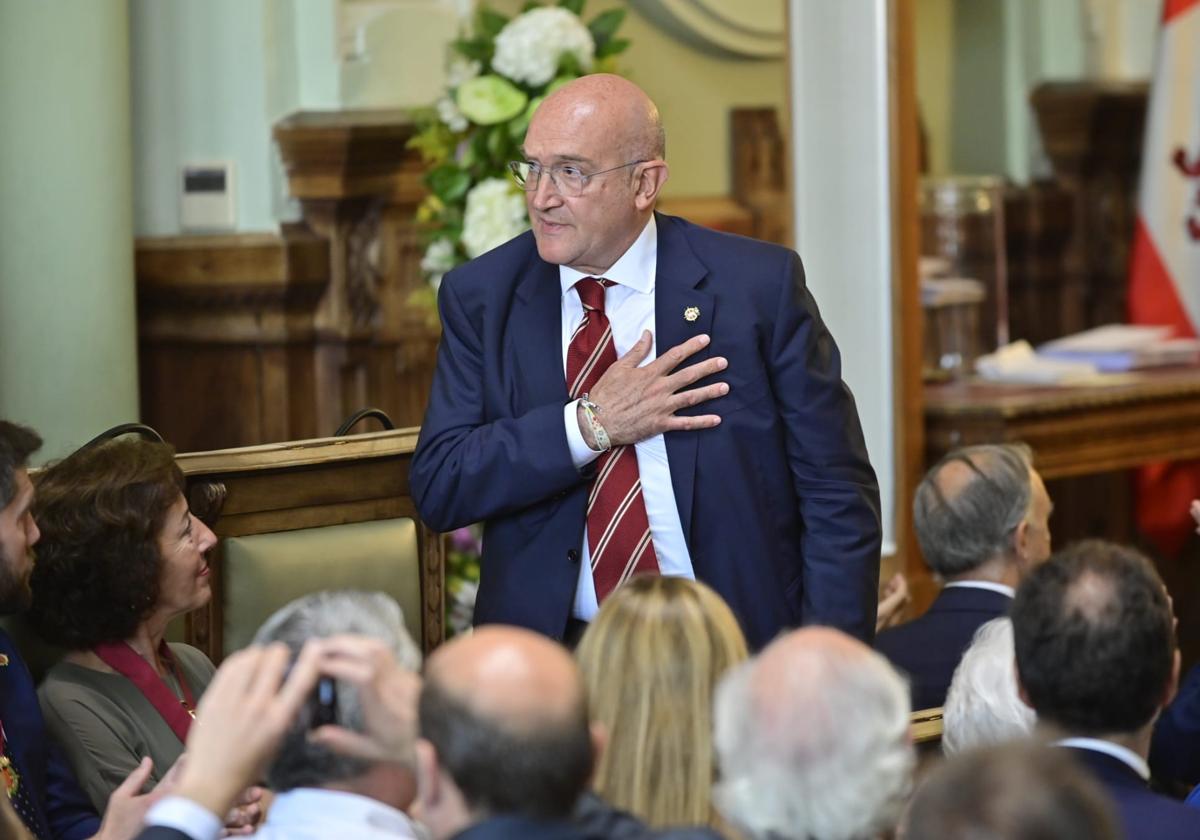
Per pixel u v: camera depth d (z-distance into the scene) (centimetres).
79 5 1387
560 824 482
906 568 1445
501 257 895
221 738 525
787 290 872
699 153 1916
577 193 838
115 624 811
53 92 1379
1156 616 632
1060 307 2012
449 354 895
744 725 510
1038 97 1980
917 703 973
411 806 586
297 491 955
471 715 479
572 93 842
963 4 1998
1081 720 637
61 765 786
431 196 1438
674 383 843
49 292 1384
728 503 856
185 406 1564
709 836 527
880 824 499
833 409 875
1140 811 614
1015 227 1964
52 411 1388
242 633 934
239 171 1581
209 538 843
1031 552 1002
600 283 866
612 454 859
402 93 1599
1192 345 1733
